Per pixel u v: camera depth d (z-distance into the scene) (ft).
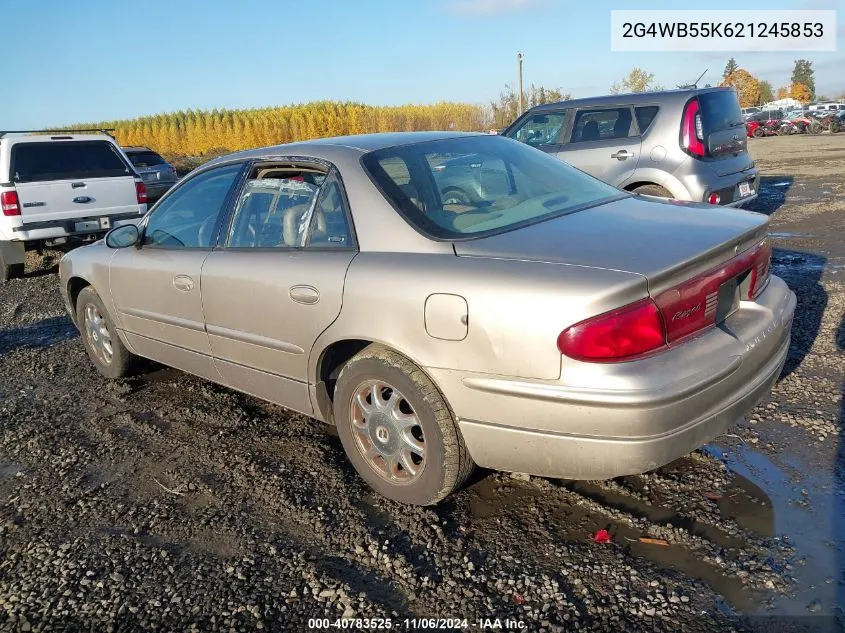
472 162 11.48
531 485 10.48
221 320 12.28
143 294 14.19
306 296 10.46
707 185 23.41
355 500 10.53
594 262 8.36
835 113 128.06
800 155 67.92
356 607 8.23
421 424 9.45
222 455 12.31
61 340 20.66
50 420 14.48
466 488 10.55
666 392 7.86
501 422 8.65
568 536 9.22
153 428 13.66
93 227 31.07
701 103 23.62
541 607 7.98
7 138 29.25
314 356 10.73
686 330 8.50
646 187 24.61
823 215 30.89
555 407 8.16
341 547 9.39
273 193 11.78
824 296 18.51
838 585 7.93
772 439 11.27
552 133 27.27
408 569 8.79
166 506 10.77
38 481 11.89
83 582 9.04
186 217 13.52
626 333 7.89
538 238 9.20
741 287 9.72
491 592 8.29
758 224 9.77
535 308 8.14
